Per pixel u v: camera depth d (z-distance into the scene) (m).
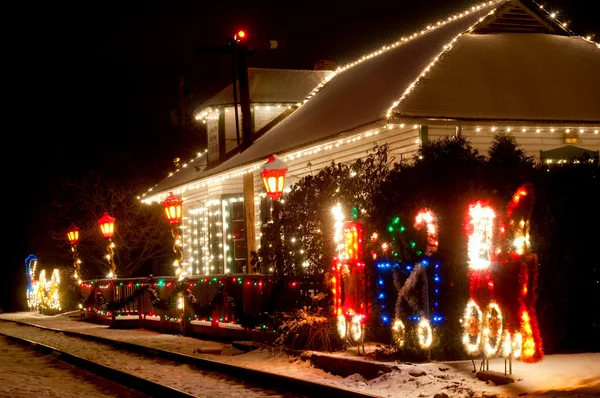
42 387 11.95
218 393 10.75
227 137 28.28
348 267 13.15
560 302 11.95
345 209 14.87
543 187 11.98
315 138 19.83
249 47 27.20
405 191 12.38
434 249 11.48
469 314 10.89
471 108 16.83
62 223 41.84
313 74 29.67
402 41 24.06
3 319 32.84
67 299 35.03
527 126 16.77
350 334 13.30
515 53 19.20
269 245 16.16
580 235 12.22
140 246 42.62
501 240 10.55
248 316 16.09
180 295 20.30
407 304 12.03
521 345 10.46
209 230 29.12
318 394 10.19
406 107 16.55
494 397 9.00
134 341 18.89
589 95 18.12
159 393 10.91
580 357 11.14
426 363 11.18
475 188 11.68
